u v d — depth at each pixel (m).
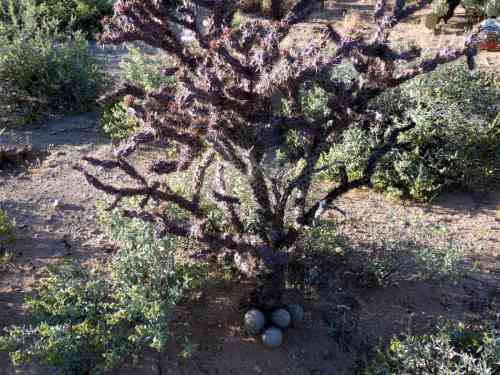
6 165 5.14
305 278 3.71
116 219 3.50
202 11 7.59
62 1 9.45
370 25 9.36
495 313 3.55
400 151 4.87
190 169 4.49
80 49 6.63
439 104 5.12
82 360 3.03
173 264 3.38
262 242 3.21
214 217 3.60
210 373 3.11
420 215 4.65
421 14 10.38
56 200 4.54
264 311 3.37
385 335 3.42
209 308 3.50
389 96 5.17
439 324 3.47
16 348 3.16
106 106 6.02
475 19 9.83
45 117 6.08
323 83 2.76
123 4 2.48
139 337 2.95
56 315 3.16
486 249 4.23
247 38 2.59
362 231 4.33
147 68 6.22
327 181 5.08
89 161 2.74
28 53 6.14
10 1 7.17
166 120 2.59
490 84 5.69
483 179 5.02
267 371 3.15
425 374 2.94
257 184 3.02
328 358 3.27
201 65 2.44
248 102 2.50
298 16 2.67
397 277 3.86
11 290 3.59
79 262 3.85
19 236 4.11
